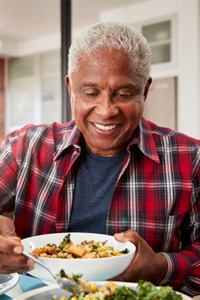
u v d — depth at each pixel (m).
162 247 1.15
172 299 0.67
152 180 1.14
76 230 1.14
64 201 1.15
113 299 0.69
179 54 3.56
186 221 1.19
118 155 1.13
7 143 1.26
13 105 5.21
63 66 3.36
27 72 5.06
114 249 0.94
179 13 3.53
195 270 1.08
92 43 0.93
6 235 0.89
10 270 0.81
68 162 1.17
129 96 0.96
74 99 1.00
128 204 1.13
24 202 1.21
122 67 0.92
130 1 3.74
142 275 0.91
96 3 3.78
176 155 1.17
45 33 4.75
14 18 4.27
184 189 1.14
